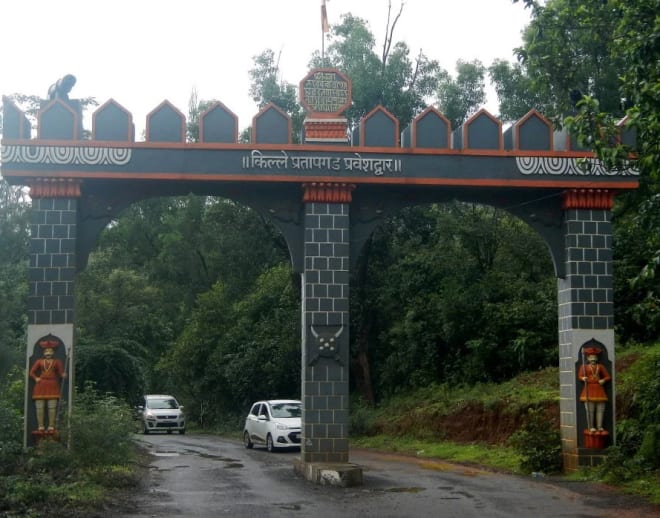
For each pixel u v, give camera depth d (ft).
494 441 73.72
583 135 44.70
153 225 173.06
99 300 122.31
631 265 75.46
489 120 55.98
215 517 37.91
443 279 96.84
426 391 93.76
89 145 52.42
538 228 57.16
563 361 56.39
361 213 56.13
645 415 53.67
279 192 55.42
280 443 77.82
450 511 39.81
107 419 51.57
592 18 50.85
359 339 103.96
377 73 102.12
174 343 139.33
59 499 40.09
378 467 62.75
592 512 39.45
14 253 75.15
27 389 50.65
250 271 138.92
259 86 105.19
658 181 47.11
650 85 40.14
